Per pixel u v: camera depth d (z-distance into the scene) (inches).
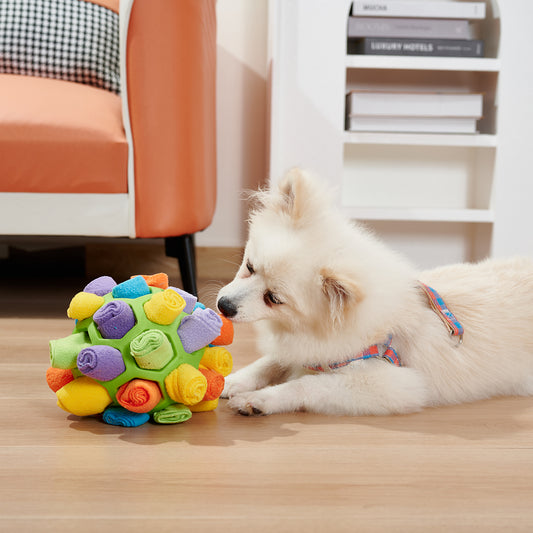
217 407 45.1
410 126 95.7
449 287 51.7
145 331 38.5
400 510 29.4
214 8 89.3
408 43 94.2
